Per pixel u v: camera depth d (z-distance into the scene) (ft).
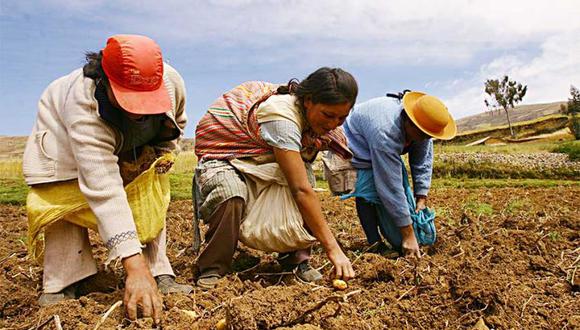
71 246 11.09
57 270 11.04
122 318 9.80
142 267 9.78
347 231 19.69
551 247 15.44
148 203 11.28
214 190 12.08
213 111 12.73
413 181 16.40
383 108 14.88
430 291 11.18
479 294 10.36
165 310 10.34
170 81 11.37
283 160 11.27
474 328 9.77
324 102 10.86
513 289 11.44
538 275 13.24
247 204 12.42
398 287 12.07
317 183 42.45
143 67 9.73
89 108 10.03
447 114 14.39
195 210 13.30
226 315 8.98
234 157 12.37
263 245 12.39
